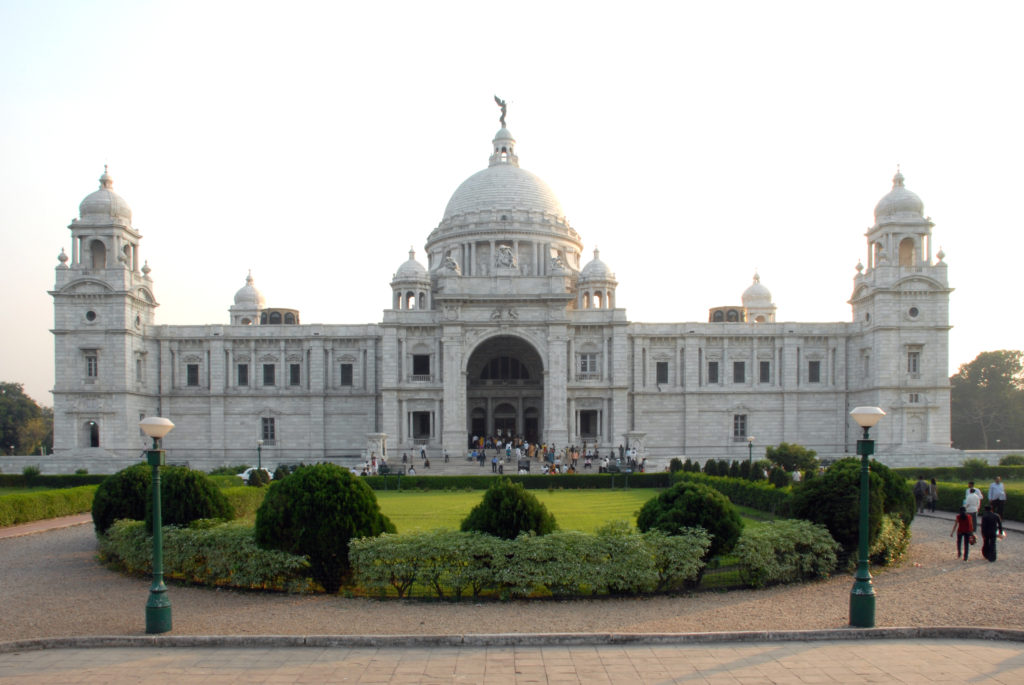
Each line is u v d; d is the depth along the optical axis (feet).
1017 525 156.35
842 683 64.59
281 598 94.68
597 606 89.86
